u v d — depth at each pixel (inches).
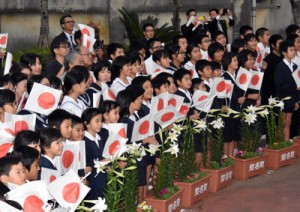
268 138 350.6
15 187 177.3
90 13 631.8
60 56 304.5
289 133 376.5
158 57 336.2
